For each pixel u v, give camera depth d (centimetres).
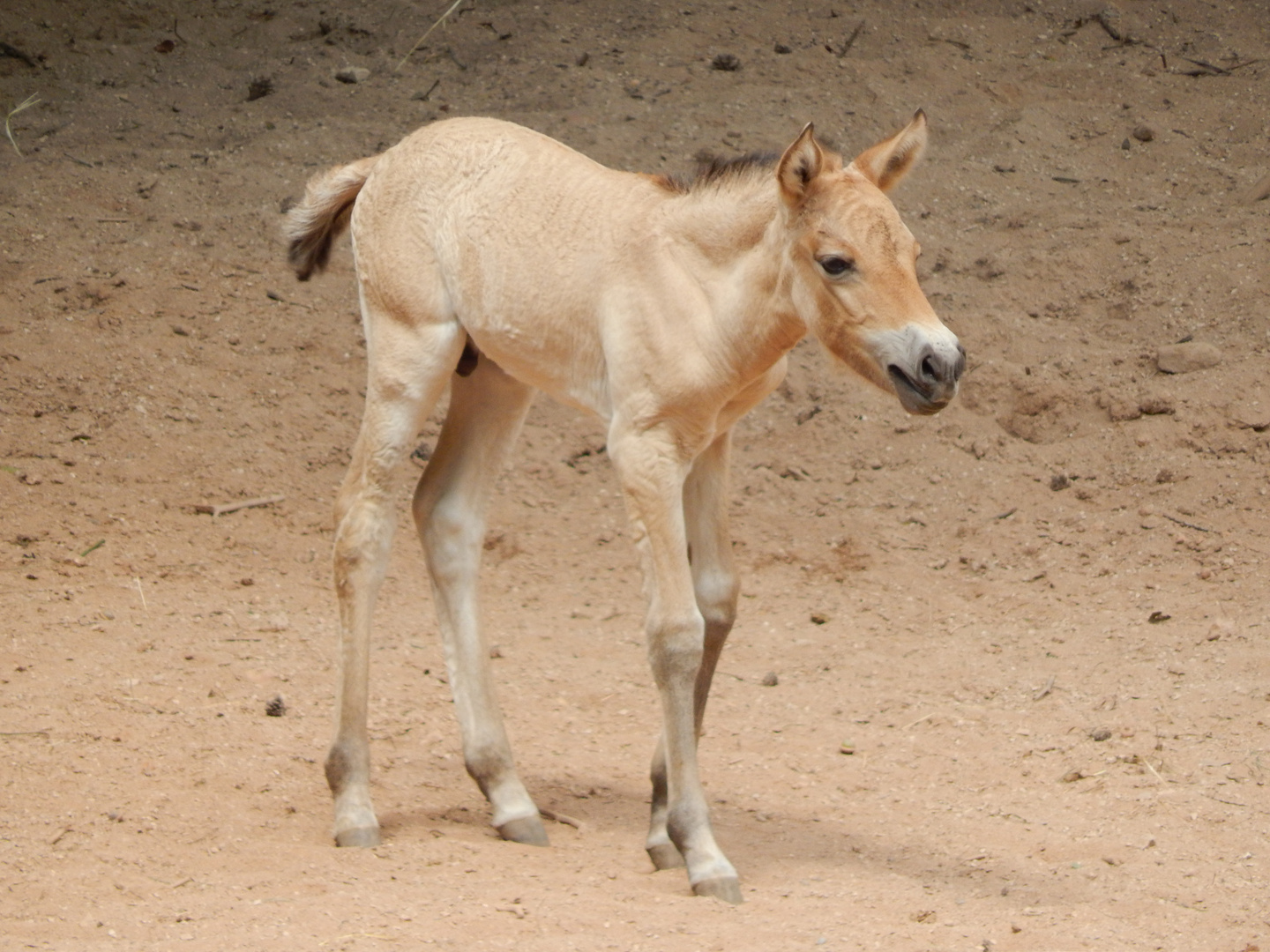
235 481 2520
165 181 3303
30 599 2102
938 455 2702
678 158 3312
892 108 3638
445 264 1534
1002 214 3272
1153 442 2670
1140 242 3161
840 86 3731
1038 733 1850
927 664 2111
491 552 2461
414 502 1656
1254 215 3234
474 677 1587
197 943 1178
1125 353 2862
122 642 1989
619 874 1412
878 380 1265
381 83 3784
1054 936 1256
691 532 1446
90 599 2131
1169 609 2250
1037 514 2558
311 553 2384
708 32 4034
